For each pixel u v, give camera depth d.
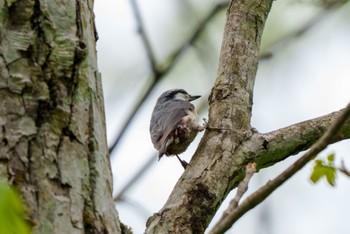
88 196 5.75
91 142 5.96
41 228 5.41
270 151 8.08
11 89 5.73
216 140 8.01
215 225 5.79
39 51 5.90
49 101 5.81
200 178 7.60
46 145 5.68
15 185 5.44
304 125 8.31
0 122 5.62
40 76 5.84
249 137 8.09
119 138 12.20
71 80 5.96
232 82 8.60
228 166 7.76
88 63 6.15
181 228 7.18
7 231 3.83
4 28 5.87
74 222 5.57
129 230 6.29
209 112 8.46
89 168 5.87
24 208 5.33
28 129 5.66
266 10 9.34
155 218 7.32
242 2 9.29
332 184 7.67
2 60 5.78
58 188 5.61
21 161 5.55
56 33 5.99
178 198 7.43
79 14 6.19
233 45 8.91
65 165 5.71
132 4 12.95
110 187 6.07
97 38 6.64
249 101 8.53
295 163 5.95
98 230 5.69
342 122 6.02
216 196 7.51
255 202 5.82
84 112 6.00
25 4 5.94
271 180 5.91
